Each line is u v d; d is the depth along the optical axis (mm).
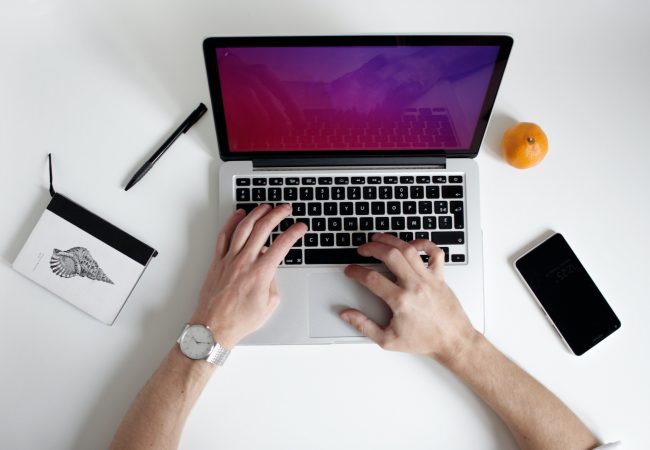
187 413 691
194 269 757
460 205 754
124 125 771
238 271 701
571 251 770
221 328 696
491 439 748
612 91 795
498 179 783
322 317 739
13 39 765
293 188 745
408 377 751
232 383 744
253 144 725
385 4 791
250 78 642
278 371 747
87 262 745
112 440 697
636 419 753
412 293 706
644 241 783
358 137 725
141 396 693
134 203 761
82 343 743
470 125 712
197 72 778
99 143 767
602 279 777
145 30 776
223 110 677
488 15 792
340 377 749
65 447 734
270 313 722
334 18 788
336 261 744
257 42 604
